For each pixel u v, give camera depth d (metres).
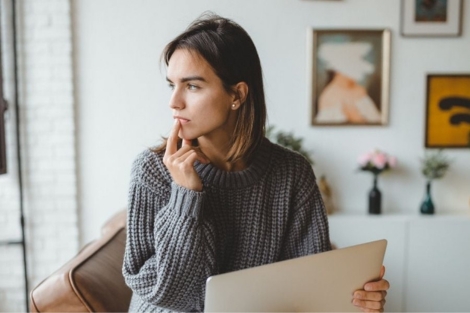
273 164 1.17
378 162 2.84
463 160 3.09
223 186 1.10
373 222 2.84
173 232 1.00
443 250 2.86
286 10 2.96
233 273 0.85
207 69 1.00
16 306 3.01
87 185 3.02
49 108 2.93
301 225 1.20
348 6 2.97
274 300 0.91
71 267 1.39
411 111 3.05
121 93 2.98
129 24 2.95
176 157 1.02
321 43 2.98
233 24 1.08
